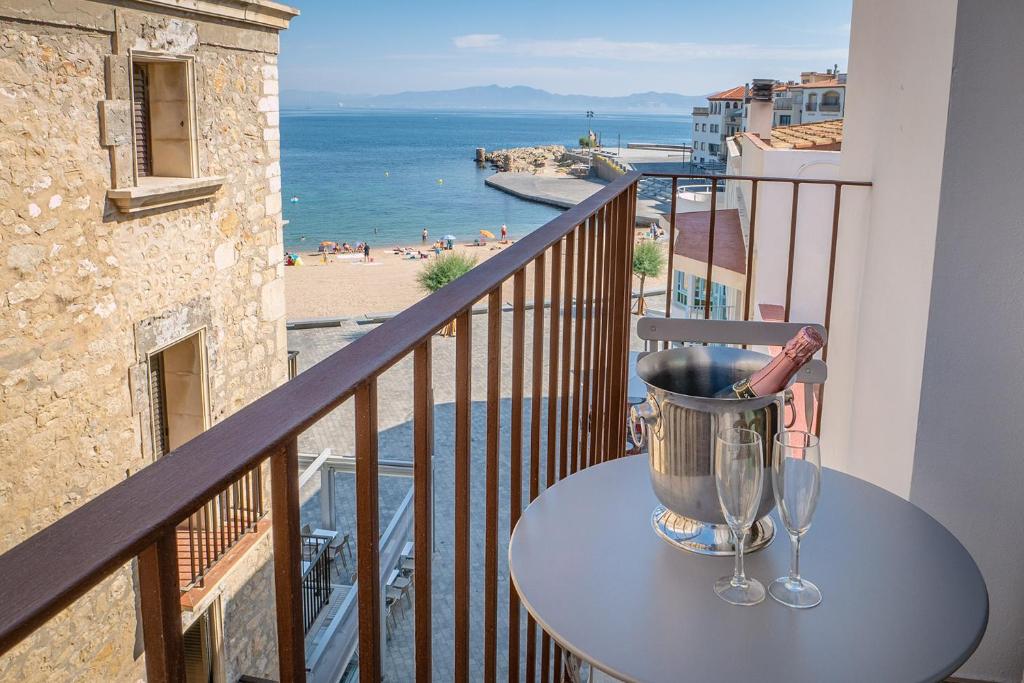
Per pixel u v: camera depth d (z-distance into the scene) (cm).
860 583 117
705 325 203
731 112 9019
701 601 112
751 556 125
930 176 231
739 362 143
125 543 54
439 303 117
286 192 8119
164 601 59
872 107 350
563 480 150
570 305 188
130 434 596
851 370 362
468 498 131
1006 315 216
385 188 8556
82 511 58
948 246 217
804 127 1164
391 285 3700
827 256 636
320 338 2347
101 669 579
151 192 572
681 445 122
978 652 231
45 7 488
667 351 144
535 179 9431
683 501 123
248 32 689
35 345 507
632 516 136
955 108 211
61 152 513
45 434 521
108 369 568
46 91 498
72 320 533
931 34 243
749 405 120
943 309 220
